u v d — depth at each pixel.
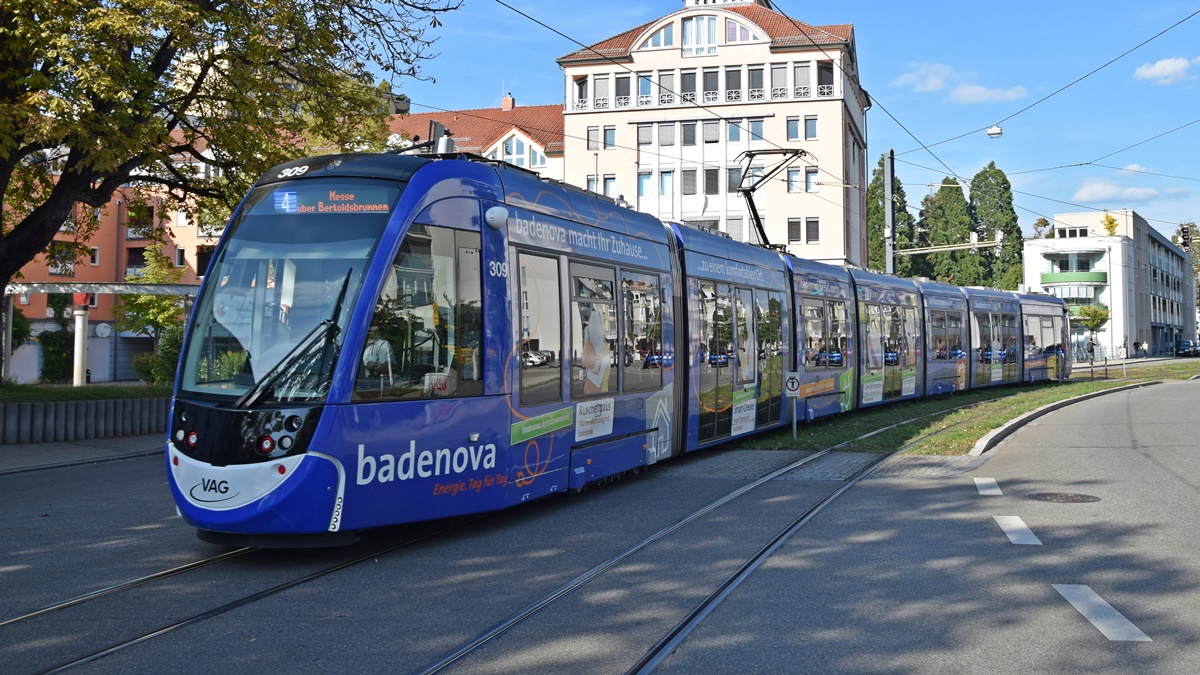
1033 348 36.16
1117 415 22.91
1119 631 5.91
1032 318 36.31
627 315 12.13
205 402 7.92
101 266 51.59
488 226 9.41
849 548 8.36
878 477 12.68
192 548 8.55
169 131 19.00
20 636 5.87
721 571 7.54
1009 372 33.88
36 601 6.70
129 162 18.73
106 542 8.83
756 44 63.94
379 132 23.11
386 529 9.43
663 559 8.00
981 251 92.69
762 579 7.28
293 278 8.25
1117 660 5.37
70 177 17.75
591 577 7.39
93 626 6.08
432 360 8.65
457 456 8.83
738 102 64.06
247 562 7.99
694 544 8.59
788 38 63.53
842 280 21.78
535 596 6.82
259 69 18.23
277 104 19.45
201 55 18.50
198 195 21.73
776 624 6.09
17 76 15.51
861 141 72.00
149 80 16.50
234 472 7.69
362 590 7.03
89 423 19.20
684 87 65.06
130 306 42.56
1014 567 7.61
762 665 5.31
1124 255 85.88
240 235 8.57
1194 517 9.70
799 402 18.91
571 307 10.77
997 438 16.92
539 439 10.02
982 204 94.12
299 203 8.60
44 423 18.38
